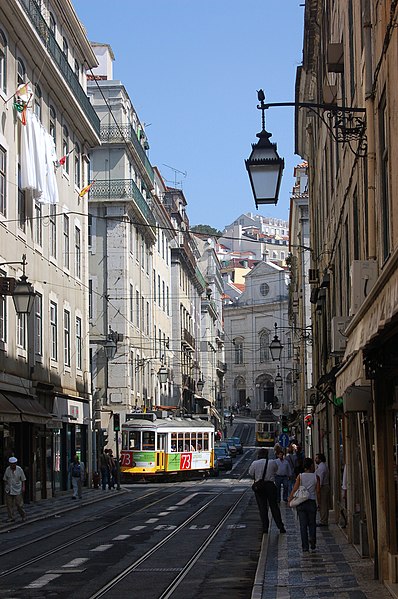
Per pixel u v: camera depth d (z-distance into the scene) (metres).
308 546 17.66
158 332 70.94
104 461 43.31
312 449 45.09
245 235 171.88
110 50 62.31
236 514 28.48
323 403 31.78
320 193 32.09
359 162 16.11
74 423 42.03
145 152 65.31
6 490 26.33
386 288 9.62
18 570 16.27
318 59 29.83
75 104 40.88
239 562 17.06
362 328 11.45
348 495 19.36
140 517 27.62
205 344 105.62
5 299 30.88
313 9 27.80
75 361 42.47
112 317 56.12
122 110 57.59
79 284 43.66
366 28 13.86
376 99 13.35
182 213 91.19
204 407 98.00
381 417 13.61
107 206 56.56
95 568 16.33
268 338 132.75
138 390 60.22
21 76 33.69
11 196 31.80
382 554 13.55
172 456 53.16
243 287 154.12
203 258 116.94
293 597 12.49
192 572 15.80
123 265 56.31
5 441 31.19
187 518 27.00
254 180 13.12
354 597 12.31
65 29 41.97
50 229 38.09
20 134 32.94
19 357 32.56
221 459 67.25
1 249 30.33
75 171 43.41
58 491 39.00
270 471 21.56
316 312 35.22
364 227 15.20
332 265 26.09
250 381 134.00
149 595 13.48
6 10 30.89
